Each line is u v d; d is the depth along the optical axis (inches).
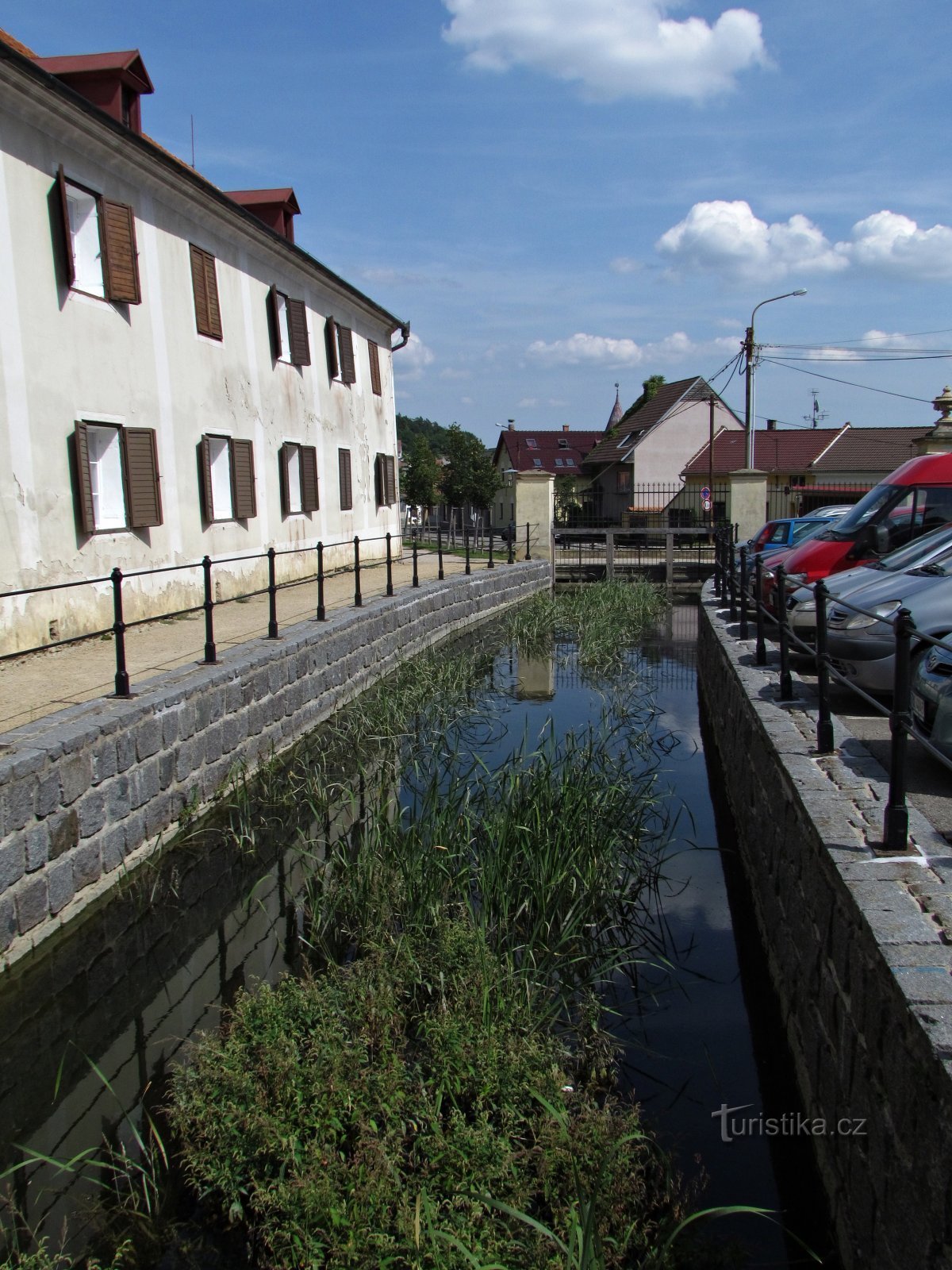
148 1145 160.1
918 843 158.1
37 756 220.4
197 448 543.5
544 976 200.7
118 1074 179.8
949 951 121.5
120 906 246.2
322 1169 131.0
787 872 196.1
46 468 398.0
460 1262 120.5
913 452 1641.2
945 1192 98.3
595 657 590.2
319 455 763.4
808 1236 141.7
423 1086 149.9
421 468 2201.0
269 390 655.8
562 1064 171.8
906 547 371.2
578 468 2583.7
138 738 268.5
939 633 280.7
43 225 397.7
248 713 349.4
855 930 136.0
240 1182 139.6
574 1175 132.3
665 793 311.1
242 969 215.8
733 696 327.3
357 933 215.9
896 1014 114.7
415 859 230.4
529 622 716.7
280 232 730.2
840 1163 139.7
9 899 210.4
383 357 973.8
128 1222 142.3
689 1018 197.0
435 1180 131.5
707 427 1792.6
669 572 1059.9
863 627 296.7
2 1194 150.3
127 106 487.5
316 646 430.6
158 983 211.6
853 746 221.3
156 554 494.3
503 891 219.5
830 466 1637.6
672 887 259.3
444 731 383.9
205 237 559.2
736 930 235.3
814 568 445.1
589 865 235.1
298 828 284.8
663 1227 138.9
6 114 374.3
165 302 505.7
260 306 642.8
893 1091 115.6
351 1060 151.2
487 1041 156.0
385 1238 121.3
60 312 408.8
